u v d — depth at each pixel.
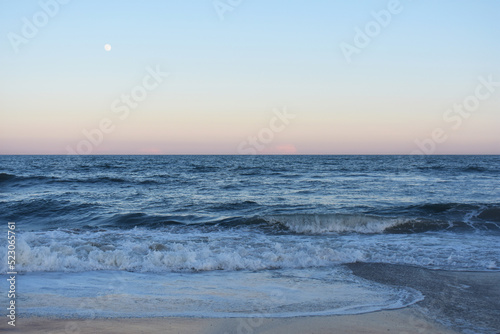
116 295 5.37
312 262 7.55
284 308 4.89
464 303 5.20
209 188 23.52
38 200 15.52
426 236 10.45
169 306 4.93
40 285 5.78
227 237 9.59
